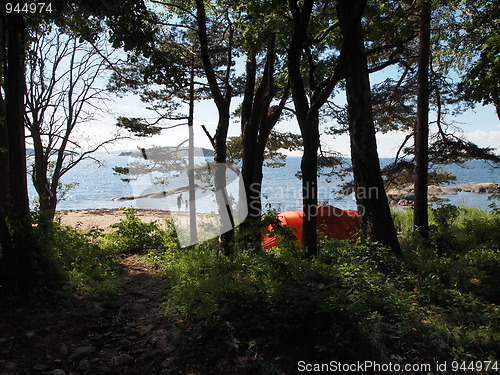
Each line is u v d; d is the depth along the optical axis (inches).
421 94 417.1
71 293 255.4
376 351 170.2
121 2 301.7
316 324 181.5
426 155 416.5
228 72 394.0
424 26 392.2
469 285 269.7
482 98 326.3
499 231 390.3
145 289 292.7
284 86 441.4
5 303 227.5
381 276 249.3
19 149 256.7
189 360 175.5
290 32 346.0
